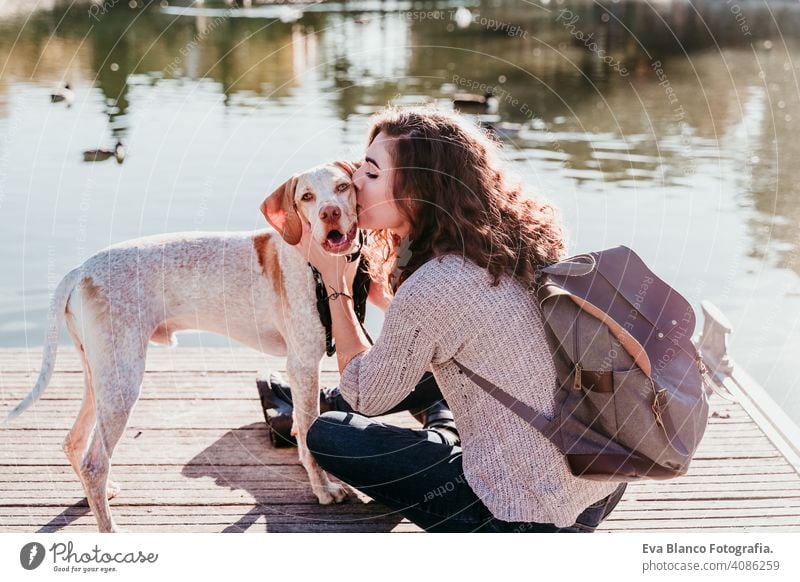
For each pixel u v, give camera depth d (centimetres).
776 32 1770
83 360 265
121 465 299
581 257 210
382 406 220
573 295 200
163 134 884
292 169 765
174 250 275
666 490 287
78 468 262
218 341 479
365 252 261
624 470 201
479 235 211
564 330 202
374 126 230
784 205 706
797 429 327
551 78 1316
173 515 269
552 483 209
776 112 1080
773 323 491
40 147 819
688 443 200
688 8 2138
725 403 352
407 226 227
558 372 207
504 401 209
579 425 205
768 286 547
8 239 590
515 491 210
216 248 279
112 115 962
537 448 209
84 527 264
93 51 1414
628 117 1041
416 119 220
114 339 258
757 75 1341
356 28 1752
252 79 1214
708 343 376
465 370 212
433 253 216
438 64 1399
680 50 1598
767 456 309
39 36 1529
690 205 707
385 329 214
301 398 275
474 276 207
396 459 230
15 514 269
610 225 659
